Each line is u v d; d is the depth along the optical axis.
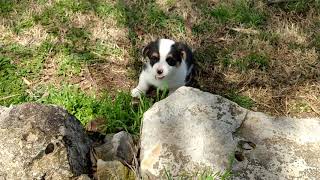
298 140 0.65
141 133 0.66
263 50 0.99
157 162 0.61
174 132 0.65
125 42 1.00
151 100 0.84
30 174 0.58
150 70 0.86
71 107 0.81
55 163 0.59
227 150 0.63
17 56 0.92
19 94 0.83
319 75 0.93
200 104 0.68
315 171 0.61
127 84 0.90
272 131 0.66
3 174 0.58
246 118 0.67
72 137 0.64
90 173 0.65
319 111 0.86
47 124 0.62
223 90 0.90
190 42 1.01
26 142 0.60
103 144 0.70
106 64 0.94
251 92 0.90
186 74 0.90
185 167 0.61
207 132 0.64
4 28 0.99
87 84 0.88
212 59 0.97
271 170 0.61
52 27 1.01
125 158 0.68
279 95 0.89
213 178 0.58
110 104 0.81
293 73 0.94
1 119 0.62
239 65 0.95
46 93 0.85
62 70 0.90
